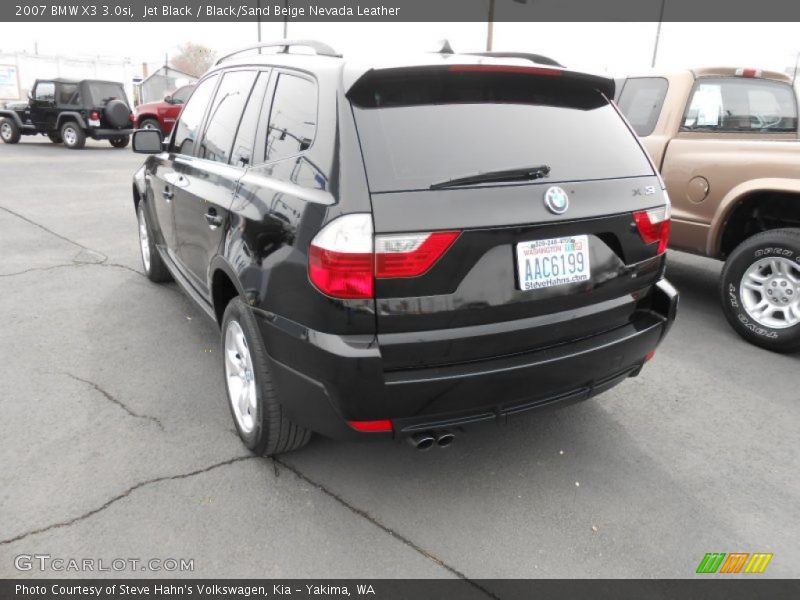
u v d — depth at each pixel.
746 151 4.30
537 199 2.31
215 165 3.28
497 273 2.27
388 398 2.19
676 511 2.64
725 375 3.93
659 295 2.82
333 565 2.30
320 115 2.36
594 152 2.60
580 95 2.77
